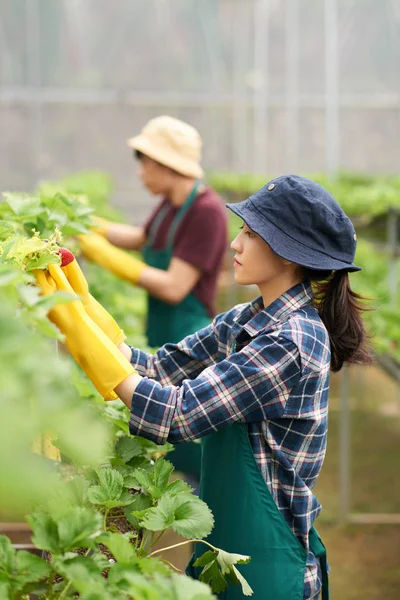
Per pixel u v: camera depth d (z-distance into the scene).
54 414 1.07
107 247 4.40
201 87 16.31
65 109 15.59
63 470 2.18
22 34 14.52
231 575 2.02
